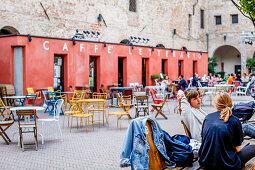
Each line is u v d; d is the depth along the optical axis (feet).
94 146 23.98
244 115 25.07
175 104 52.31
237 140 13.98
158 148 15.51
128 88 54.34
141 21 94.32
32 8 65.51
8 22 60.95
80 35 68.13
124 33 88.63
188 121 18.76
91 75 63.05
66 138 27.14
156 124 15.67
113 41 85.20
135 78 70.54
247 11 39.45
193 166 16.12
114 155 21.22
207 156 13.98
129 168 18.24
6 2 60.49
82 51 59.41
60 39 55.62
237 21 124.47
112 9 84.58
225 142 13.76
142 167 13.79
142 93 41.50
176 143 16.48
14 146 24.34
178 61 84.99
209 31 128.16
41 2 67.10
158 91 62.13
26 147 23.90
